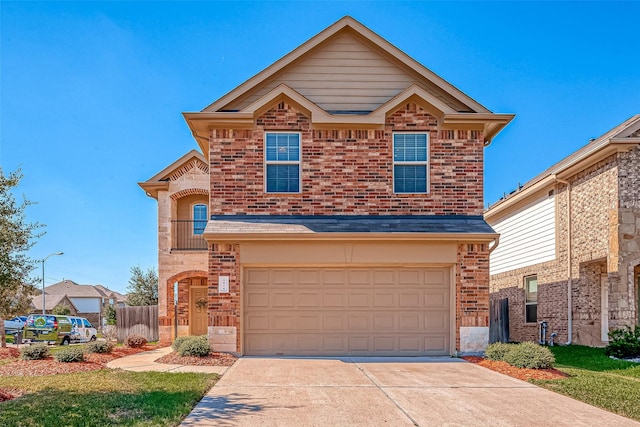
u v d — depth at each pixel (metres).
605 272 15.95
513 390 8.78
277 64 13.77
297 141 13.53
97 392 8.20
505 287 21.89
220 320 12.61
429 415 7.12
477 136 13.60
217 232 12.45
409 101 13.61
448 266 13.08
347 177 13.41
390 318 12.95
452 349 12.77
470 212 13.43
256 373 10.25
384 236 12.50
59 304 58.72
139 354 14.02
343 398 8.05
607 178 14.52
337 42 14.19
